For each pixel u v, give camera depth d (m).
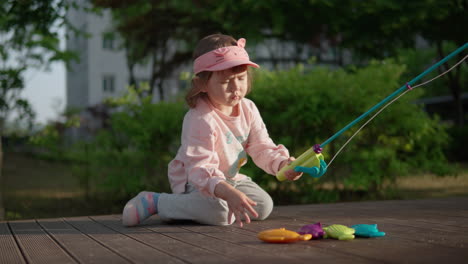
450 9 8.40
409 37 9.46
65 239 1.77
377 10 7.99
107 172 4.62
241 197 1.73
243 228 1.98
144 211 2.13
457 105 12.77
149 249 1.50
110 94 20.98
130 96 4.71
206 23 10.26
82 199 5.05
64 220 2.42
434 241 1.54
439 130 4.73
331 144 4.28
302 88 4.25
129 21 10.88
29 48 5.84
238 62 1.88
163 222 2.26
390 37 9.19
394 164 4.29
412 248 1.41
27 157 13.38
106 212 4.25
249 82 2.15
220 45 1.97
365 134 4.36
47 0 4.22
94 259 1.36
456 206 2.79
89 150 4.70
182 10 9.77
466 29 9.11
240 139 2.19
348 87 4.27
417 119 4.34
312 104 4.10
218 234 1.81
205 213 2.08
